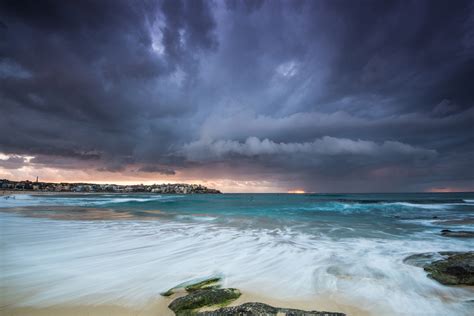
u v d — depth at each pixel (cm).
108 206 2705
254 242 905
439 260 666
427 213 2084
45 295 447
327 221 1521
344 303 438
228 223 1401
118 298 439
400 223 1449
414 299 455
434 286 511
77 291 465
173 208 2514
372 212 2150
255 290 484
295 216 1788
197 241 906
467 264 559
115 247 802
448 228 1276
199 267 615
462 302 445
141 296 448
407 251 798
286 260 686
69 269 583
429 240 976
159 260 668
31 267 591
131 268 599
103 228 1166
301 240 956
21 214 1692
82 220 1445
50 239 900
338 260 691
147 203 3303
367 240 969
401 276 566
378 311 413
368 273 588
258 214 1933
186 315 371
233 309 364
